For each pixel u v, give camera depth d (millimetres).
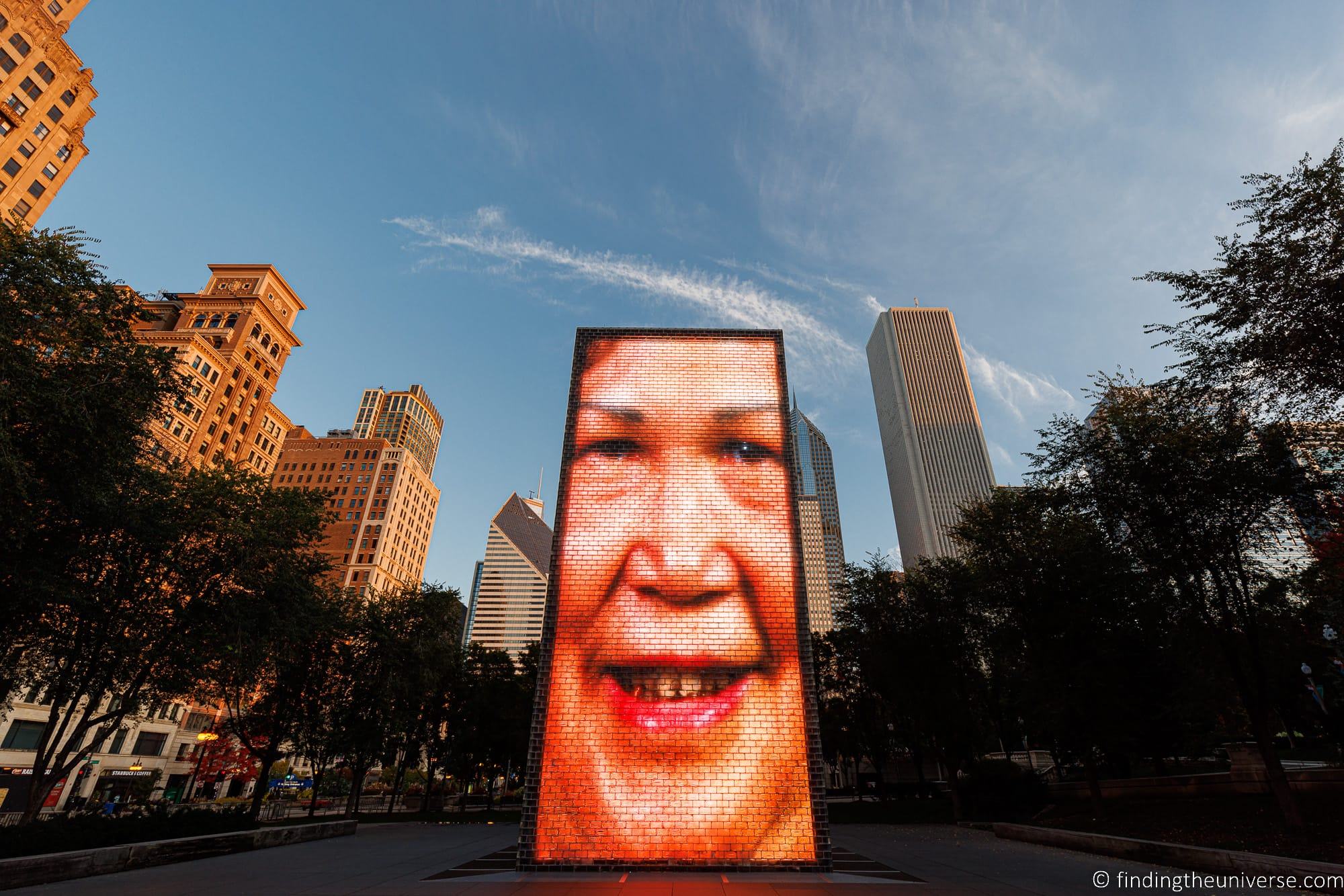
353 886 11539
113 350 17484
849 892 10844
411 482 147625
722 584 15734
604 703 14477
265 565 23906
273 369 103875
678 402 18031
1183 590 19391
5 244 15656
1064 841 19109
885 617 34844
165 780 68500
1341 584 20875
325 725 33719
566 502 16781
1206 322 16719
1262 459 17969
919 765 44031
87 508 17500
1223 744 35969
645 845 13227
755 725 14305
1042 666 25547
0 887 11164
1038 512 27172
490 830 28484
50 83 69688
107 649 20312
